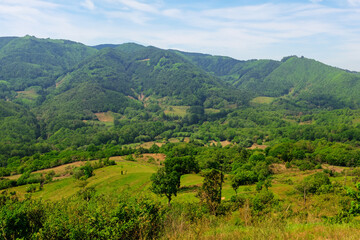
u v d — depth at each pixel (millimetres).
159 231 8836
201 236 8594
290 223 11250
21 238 9078
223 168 87250
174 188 33344
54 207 11383
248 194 39688
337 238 8203
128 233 8305
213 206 20609
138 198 9586
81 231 8391
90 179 71688
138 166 88688
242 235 8844
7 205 10492
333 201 24812
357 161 83438
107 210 9047
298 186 37844
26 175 77625
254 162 82688
